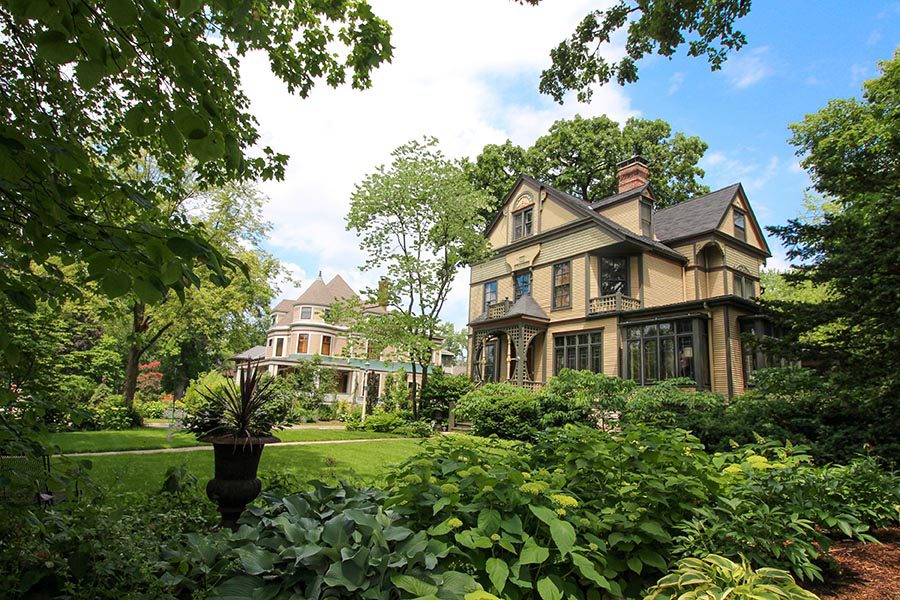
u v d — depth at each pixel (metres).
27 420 2.64
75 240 1.64
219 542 2.73
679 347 15.05
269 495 3.47
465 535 2.58
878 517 3.97
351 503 3.19
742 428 7.58
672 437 4.29
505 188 29.20
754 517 3.13
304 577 2.46
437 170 19.20
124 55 1.71
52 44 1.44
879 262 6.35
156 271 1.64
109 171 3.62
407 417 19.17
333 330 34.50
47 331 3.87
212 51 3.64
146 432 13.02
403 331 18.66
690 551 3.08
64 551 2.36
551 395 14.07
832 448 6.27
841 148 12.80
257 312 17.95
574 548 2.65
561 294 19.25
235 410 4.39
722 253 18.72
